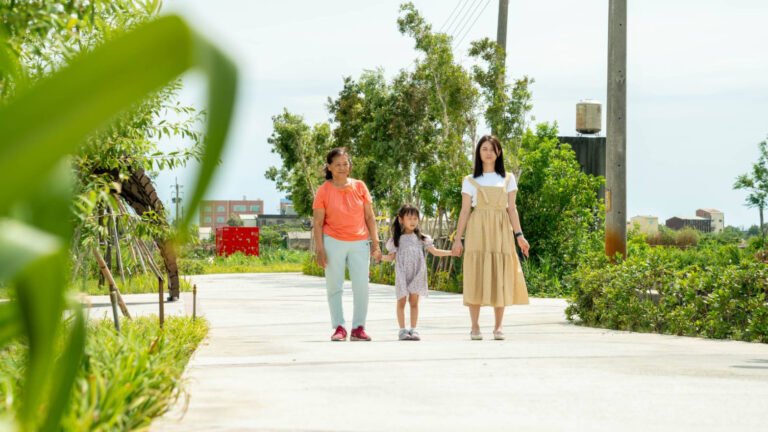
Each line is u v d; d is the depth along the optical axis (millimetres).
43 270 323
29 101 287
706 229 74812
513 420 3479
